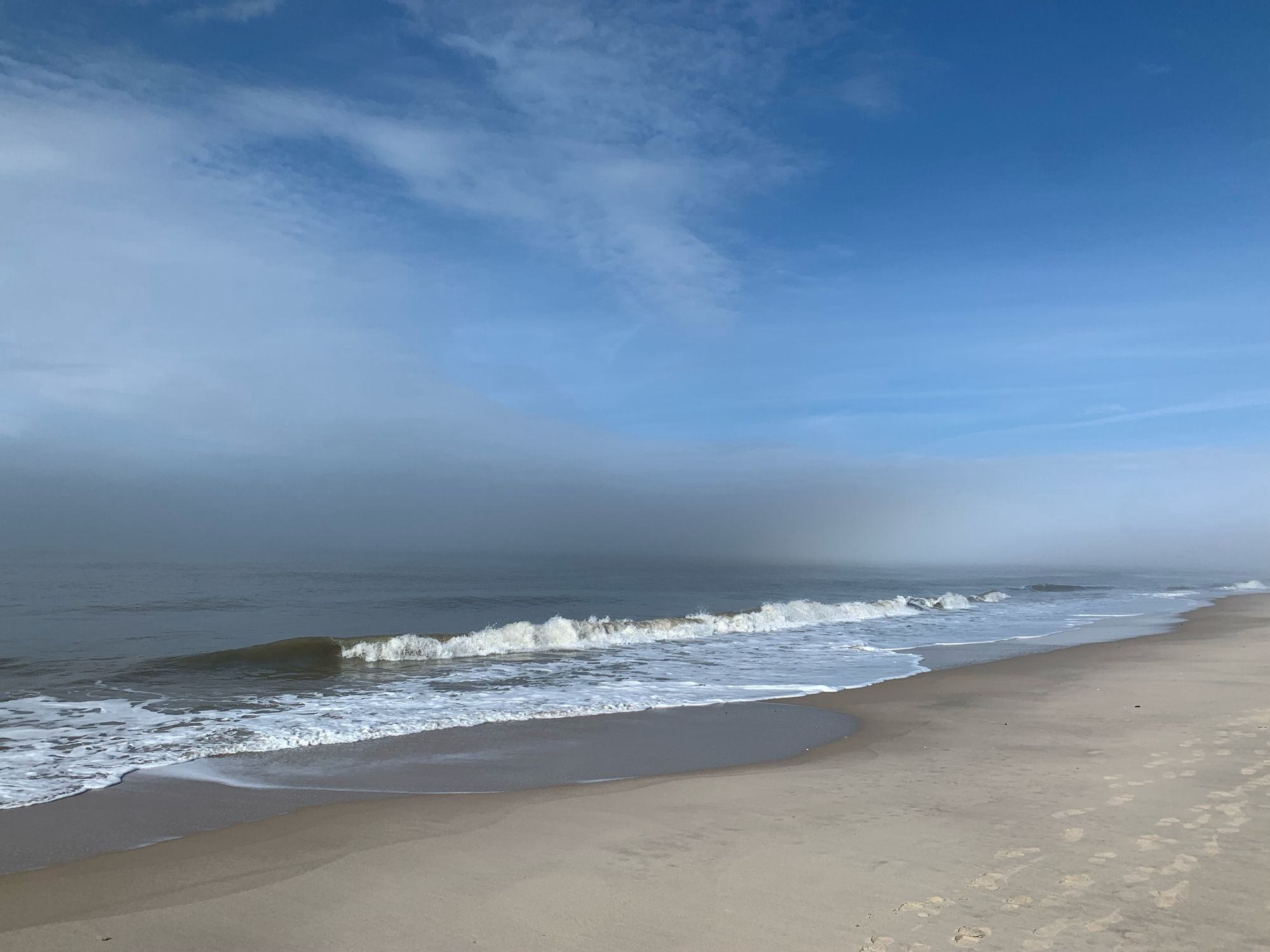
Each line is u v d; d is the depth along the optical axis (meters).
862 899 4.11
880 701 10.77
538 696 11.27
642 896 4.21
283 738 8.40
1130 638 18.72
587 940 3.71
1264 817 5.29
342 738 8.45
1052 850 4.77
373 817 5.71
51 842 5.24
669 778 6.84
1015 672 13.23
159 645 15.86
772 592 40.56
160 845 5.15
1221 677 12.16
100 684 11.73
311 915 4.04
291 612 23.19
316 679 12.60
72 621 19.67
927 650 16.88
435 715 9.82
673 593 37.44
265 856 4.90
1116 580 62.09
